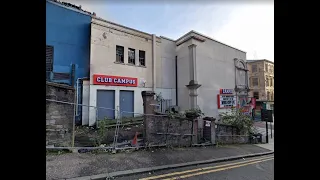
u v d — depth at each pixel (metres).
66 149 5.19
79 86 12.05
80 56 12.38
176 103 16.80
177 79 17.02
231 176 4.77
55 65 11.43
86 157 4.91
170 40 17.12
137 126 10.99
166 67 16.58
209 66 16.70
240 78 20.09
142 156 5.55
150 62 15.32
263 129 18.41
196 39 15.74
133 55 14.50
